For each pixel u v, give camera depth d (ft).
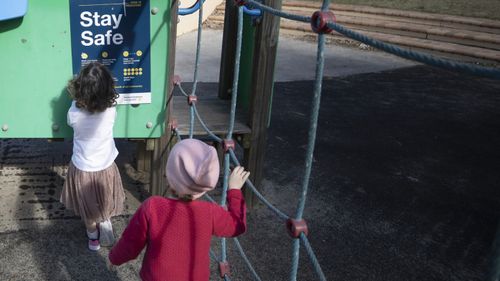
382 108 22.57
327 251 11.08
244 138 12.09
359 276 10.27
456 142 19.03
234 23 14.05
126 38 10.38
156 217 6.02
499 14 35.01
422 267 10.77
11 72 10.12
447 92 26.40
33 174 13.19
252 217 12.25
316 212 12.78
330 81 26.78
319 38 4.89
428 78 29.22
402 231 12.24
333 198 13.65
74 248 10.25
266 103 11.95
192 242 6.06
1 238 10.32
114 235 10.80
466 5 36.27
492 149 18.60
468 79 29.71
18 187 12.45
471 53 32.42
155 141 11.58
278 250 10.96
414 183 15.12
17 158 14.12
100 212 9.72
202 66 27.30
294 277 5.69
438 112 22.67
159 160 11.74
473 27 34.86
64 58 10.23
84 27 10.10
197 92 22.07
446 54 33.53
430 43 34.55
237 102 14.26
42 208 11.60
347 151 17.16
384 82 27.50
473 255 11.39
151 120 11.19
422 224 12.69
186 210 6.01
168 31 10.57
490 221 13.14
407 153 17.49
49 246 10.23
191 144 5.82
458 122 21.45
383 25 37.40
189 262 6.09
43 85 10.36
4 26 9.71
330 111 21.45
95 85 8.92
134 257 6.35
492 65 31.65
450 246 11.72
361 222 12.50
